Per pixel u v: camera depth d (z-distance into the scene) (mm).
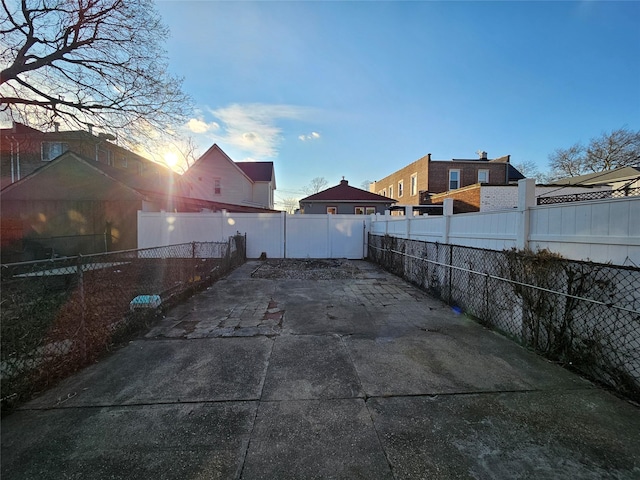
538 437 1770
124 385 2383
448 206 5109
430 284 5602
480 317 4051
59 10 7617
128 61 8781
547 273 2941
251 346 3166
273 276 7523
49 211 11875
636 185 12953
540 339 3033
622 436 1770
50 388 2330
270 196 25906
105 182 11750
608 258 2438
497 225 3861
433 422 1915
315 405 2104
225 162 20844
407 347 3139
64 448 1685
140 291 4293
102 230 11781
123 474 1504
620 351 2277
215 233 11016
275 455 1635
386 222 9031
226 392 2273
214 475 1497
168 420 1938
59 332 2557
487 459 1603
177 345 3195
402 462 1585
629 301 2225
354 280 7008
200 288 5934
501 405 2098
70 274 2756
